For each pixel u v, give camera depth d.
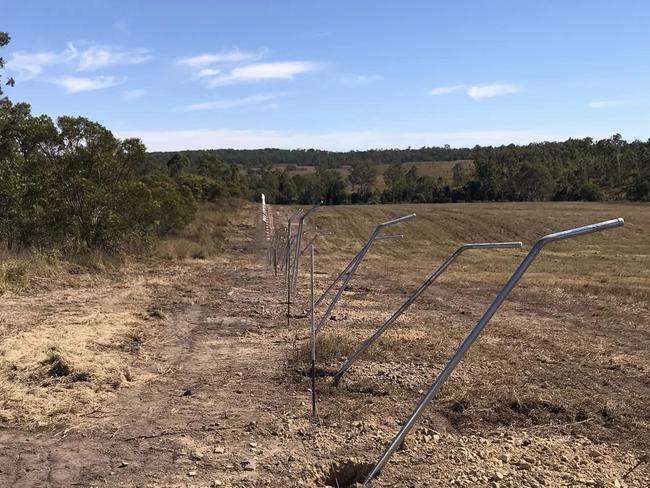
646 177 81.88
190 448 4.64
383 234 39.84
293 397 5.94
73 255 15.90
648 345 9.12
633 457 4.73
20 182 15.84
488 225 44.44
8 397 5.51
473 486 4.08
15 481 4.05
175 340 8.42
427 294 14.65
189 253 22.11
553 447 4.86
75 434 4.88
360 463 4.39
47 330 8.21
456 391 6.18
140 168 19.91
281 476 4.22
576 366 7.56
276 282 15.86
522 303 13.46
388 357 7.55
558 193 85.56
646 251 35.22
